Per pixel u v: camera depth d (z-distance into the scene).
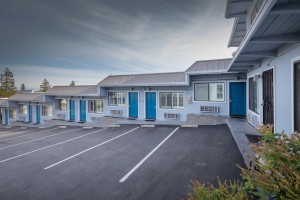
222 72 12.66
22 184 5.80
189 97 14.91
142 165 6.64
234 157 6.71
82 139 11.83
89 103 20.20
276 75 6.45
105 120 18.22
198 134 10.59
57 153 9.01
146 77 17.33
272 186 2.17
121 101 18.12
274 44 5.71
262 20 3.63
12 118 26.81
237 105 13.44
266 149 2.60
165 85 15.18
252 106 10.70
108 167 6.69
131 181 5.47
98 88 18.09
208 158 6.81
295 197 1.94
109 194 4.84
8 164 7.88
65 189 5.29
